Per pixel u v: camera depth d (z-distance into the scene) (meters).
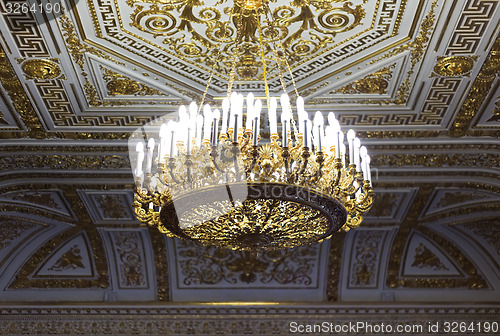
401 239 10.43
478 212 9.45
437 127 7.14
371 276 10.77
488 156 7.82
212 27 5.33
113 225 9.98
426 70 5.95
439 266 10.76
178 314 10.61
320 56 5.74
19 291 10.50
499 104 6.59
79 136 7.24
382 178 8.43
